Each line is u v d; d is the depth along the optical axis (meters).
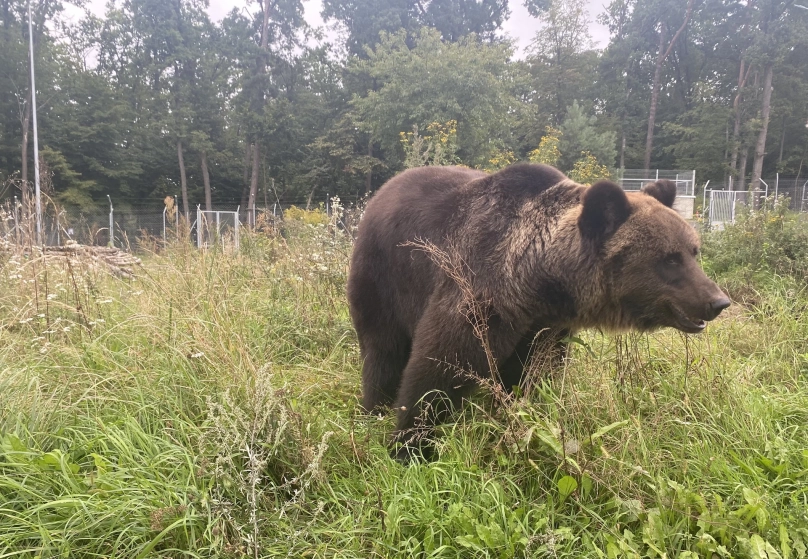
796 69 38.06
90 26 40.38
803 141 40.78
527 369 3.16
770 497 2.49
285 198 39.97
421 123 25.69
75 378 3.37
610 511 2.49
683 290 2.77
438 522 2.32
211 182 41.28
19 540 2.18
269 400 2.62
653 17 42.91
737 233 8.34
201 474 2.47
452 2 44.59
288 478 2.65
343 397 3.99
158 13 40.91
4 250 5.36
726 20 41.19
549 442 2.55
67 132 32.88
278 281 5.82
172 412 3.05
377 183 36.25
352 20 43.75
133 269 6.45
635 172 28.08
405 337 3.54
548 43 44.06
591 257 2.86
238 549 2.11
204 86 38.84
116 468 2.59
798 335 4.84
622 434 2.83
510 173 3.17
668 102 45.59
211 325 4.11
